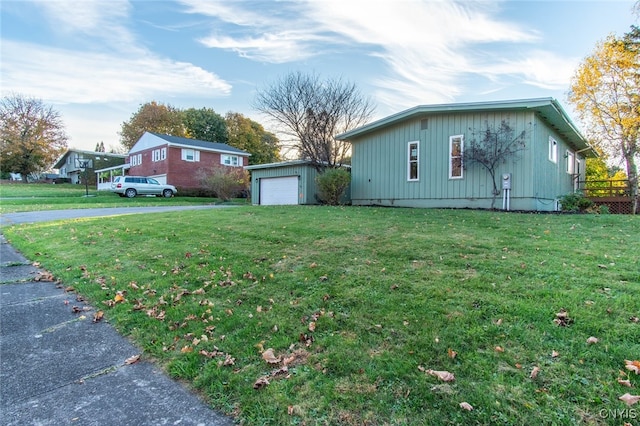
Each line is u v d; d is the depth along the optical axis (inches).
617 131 719.1
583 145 633.0
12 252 261.4
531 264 159.9
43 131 1450.5
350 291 140.8
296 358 98.3
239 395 84.2
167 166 1050.1
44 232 329.1
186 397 86.1
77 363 105.0
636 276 137.9
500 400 74.6
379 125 511.2
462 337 100.3
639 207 546.6
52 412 82.0
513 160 413.4
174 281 172.1
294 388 84.7
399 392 80.0
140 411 81.1
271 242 233.9
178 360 102.3
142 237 279.7
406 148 496.7
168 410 81.2
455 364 88.7
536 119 414.3
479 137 433.7
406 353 95.2
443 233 238.2
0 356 109.9
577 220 297.0
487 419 70.0
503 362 87.9
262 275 169.2
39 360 107.0
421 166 481.7
